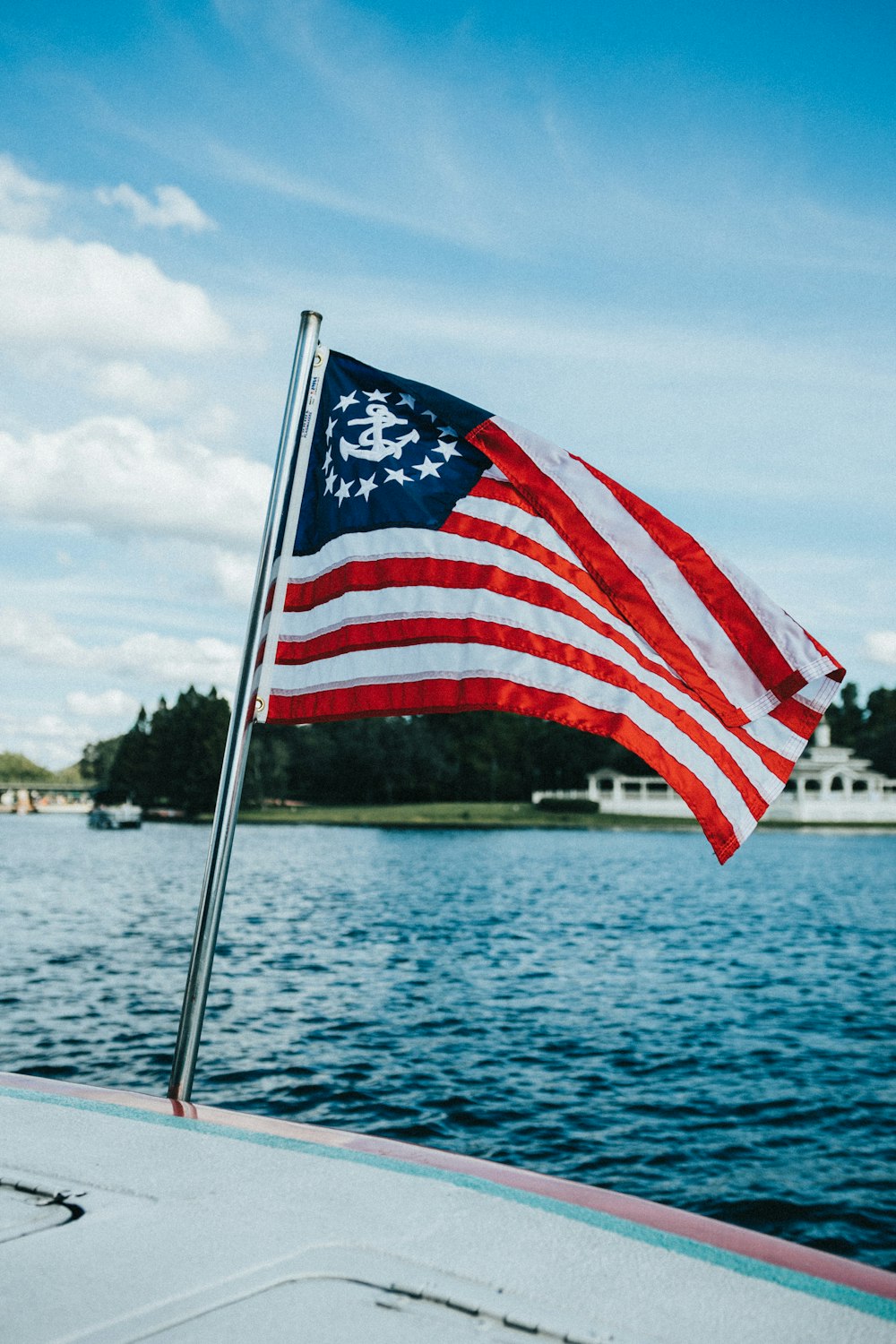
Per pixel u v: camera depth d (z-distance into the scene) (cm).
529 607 450
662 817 13012
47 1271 195
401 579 459
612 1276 196
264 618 419
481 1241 209
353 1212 222
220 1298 186
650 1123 1170
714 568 434
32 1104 292
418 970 2256
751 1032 1653
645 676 444
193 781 16388
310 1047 1516
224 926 3102
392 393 478
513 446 445
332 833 11500
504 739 15500
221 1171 243
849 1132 1139
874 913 3641
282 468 428
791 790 12131
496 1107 1226
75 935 2831
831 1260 206
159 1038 1558
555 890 4600
